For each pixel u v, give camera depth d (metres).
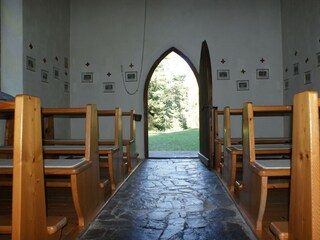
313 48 5.07
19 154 1.41
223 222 2.45
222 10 6.47
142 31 6.48
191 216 2.60
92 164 2.63
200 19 6.47
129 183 3.89
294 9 5.74
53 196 3.34
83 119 6.48
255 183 2.31
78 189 2.29
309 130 1.25
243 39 6.43
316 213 1.23
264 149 3.09
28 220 1.48
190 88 16.55
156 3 6.50
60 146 3.59
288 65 6.05
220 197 3.19
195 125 16.48
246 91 6.38
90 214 2.56
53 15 5.77
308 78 5.25
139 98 6.43
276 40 6.41
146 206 2.89
